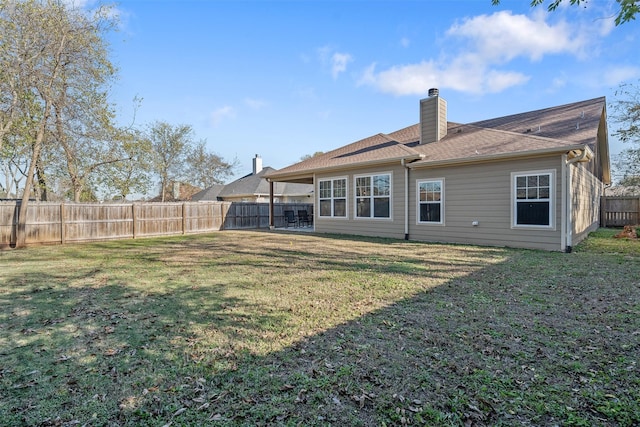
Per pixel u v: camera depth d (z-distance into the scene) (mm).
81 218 12266
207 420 2094
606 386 2389
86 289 5199
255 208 18641
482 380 2488
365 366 2713
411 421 2062
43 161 13984
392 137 14312
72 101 11609
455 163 9812
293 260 7594
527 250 8375
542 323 3572
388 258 7605
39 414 2174
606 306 4070
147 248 10188
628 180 14641
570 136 8742
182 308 4234
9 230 10758
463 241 9883
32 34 10398
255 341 3223
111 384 2520
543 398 2260
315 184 14227
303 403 2256
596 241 9953
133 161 16375
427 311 3990
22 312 4133
